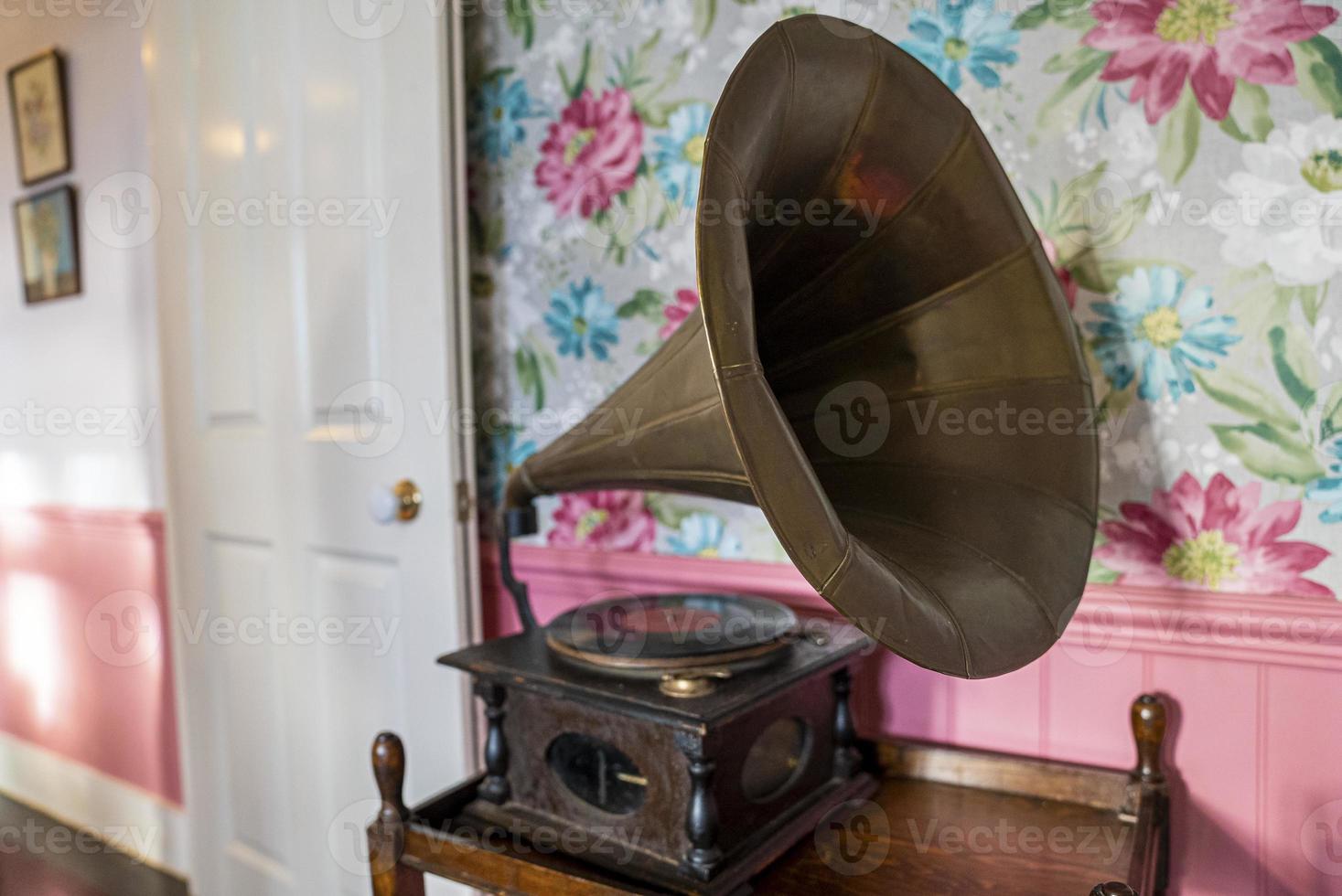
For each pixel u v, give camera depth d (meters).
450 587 1.30
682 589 1.25
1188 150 0.95
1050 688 1.05
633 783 0.90
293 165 1.45
